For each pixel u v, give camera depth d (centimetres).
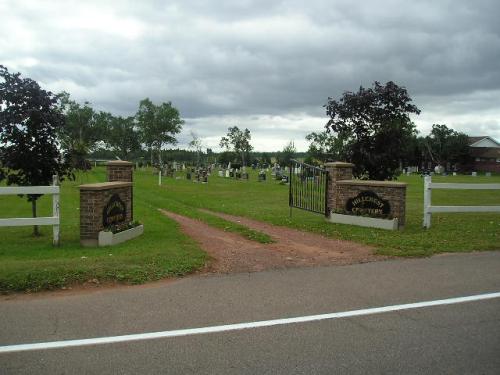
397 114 1587
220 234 1138
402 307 553
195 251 877
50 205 1969
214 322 505
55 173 1208
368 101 1568
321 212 1410
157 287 650
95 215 976
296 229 1237
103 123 8931
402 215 1195
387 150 1575
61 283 654
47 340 456
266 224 1341
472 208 1220
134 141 9262
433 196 2422
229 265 781
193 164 8350
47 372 388
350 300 582
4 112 1112
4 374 383
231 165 6925
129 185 1156
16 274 668
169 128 7631
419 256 848
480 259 820
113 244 984
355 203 1302
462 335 464
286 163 7031
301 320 510
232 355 419
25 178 1177
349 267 767
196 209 1809
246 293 616
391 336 462
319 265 783
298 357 414
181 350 431
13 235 1174
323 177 1898
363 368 391
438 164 7831
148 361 408
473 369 388
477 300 580
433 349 429
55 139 1188
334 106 1614
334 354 420
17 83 1119
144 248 930
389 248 916
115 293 621
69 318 521
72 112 8319
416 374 380
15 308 559
